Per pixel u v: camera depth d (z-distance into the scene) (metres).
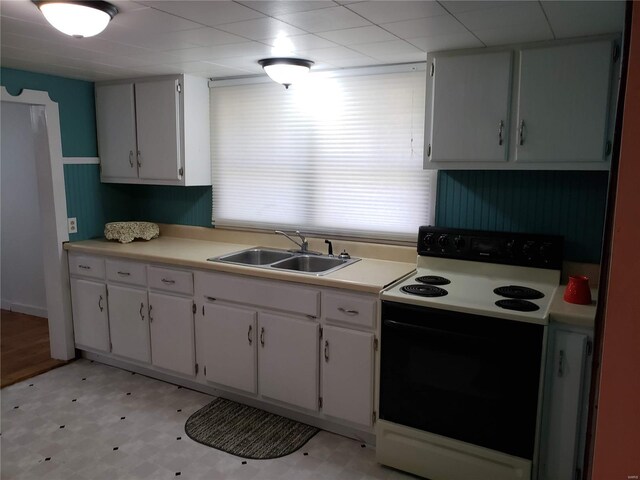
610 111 2.18
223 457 2.52
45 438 2.68
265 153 3.43
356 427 2.64
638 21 0.62
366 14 1.93
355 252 3.17
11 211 4.65
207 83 3.55
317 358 2.68
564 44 2.23
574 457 2.09
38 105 3.38
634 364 0.66
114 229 3.61
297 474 2.40
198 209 3.81
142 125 3.54
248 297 2.86
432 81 2.55
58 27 1.91
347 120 3.10
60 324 3.65
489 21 2.00
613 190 0.72
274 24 2.09
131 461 2.48
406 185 2.98
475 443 2.21
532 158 2.37
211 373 3.08
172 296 3.16
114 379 3.40
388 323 2.32
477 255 2.69
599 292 0.77
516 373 2.07
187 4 1.84
